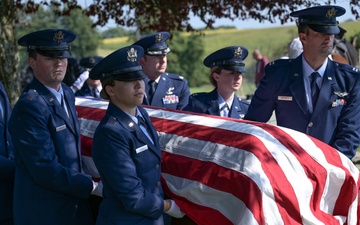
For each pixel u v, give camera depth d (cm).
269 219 314
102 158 327
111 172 324
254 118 424
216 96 484
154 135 350
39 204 369
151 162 339
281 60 418
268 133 349
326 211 352
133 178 325
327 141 403
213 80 485
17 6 745
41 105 367
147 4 749
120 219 332
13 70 688
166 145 368
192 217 339
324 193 344
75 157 379
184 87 537
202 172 340
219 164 336
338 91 400
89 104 449
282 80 409
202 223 335
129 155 330
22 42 386
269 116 422
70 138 377
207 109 480
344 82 402
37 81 379
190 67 3506
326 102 399
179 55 3503
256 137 340
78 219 378
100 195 377
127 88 332
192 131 367
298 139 355
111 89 336
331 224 339
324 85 399
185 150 357
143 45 507
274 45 4481
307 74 402
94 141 333
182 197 346
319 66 401
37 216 369
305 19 391
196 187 338
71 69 907
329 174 345
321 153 351
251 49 4459
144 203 326
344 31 915
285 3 711
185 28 830
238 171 325
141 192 326
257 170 321
